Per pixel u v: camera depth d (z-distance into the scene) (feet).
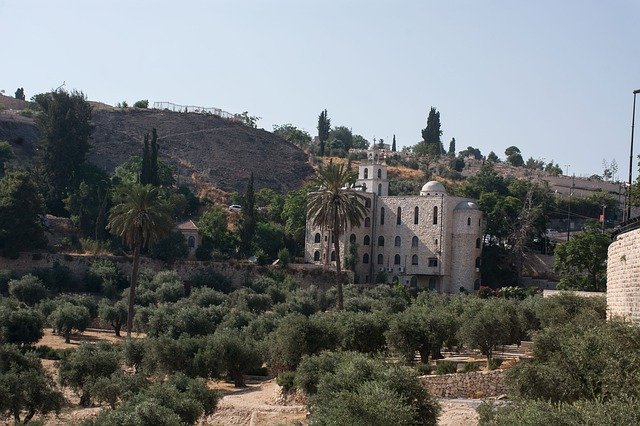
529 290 497.05
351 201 414.41
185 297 464.24
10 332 337.31
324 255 589.32
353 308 410.52
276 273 544.21
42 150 618.85
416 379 185.98
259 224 604.49
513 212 599.98
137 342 315.78
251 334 348.59
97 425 205.77
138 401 223.10
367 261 593.42
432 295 448.65
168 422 202.18
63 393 289.74
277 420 231.71
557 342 199.21
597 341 168.76
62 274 497.46
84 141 618.44
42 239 517.55
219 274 529.04
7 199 504.02
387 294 487.20
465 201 577.84
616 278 210.38
